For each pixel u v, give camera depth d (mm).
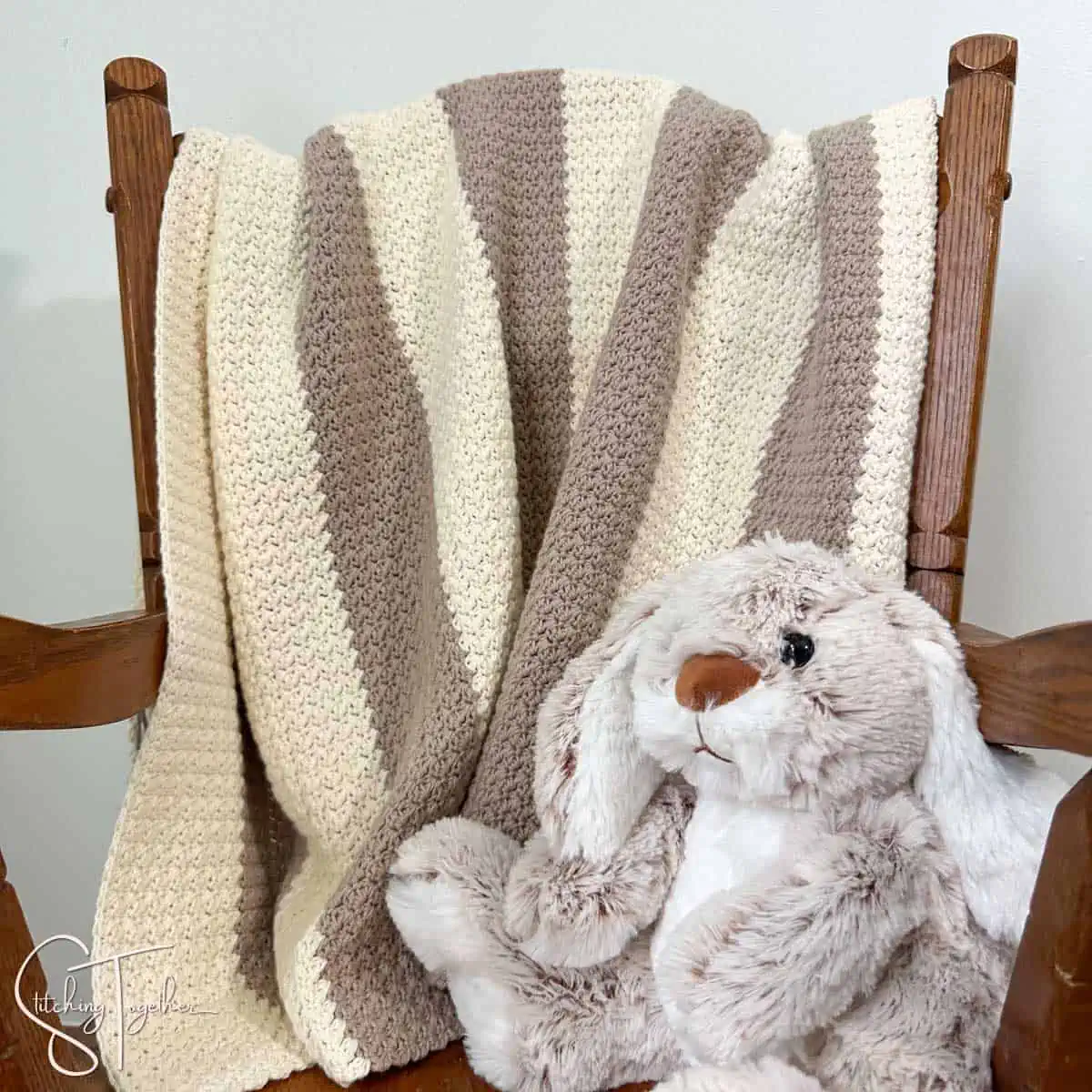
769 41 911
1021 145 883
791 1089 501
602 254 805
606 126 805
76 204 970
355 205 782
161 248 736
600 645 637
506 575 749
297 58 948
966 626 625
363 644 770
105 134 958
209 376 752
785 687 542
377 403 792
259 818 809
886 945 534
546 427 821
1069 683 475
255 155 770
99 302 988
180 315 749
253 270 756
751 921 536
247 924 746
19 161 963
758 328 767
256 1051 661
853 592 589
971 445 685
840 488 696
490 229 776
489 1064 621
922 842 547
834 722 537
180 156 751
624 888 608
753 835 585
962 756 546
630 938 619
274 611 754
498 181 788
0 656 535
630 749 609
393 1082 642
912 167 701
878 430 688
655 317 733
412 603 786
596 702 609
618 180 802
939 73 893
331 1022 646
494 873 649
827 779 547
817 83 912
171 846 695
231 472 747
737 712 539
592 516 721
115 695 626
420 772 707
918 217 694
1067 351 905
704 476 761
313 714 757
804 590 579
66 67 949
